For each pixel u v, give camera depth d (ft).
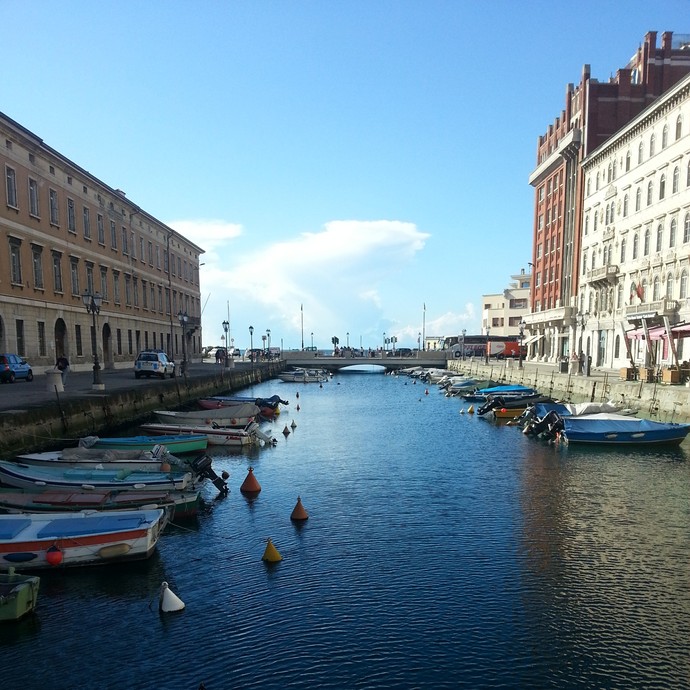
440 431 101.71
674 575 37.45
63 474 50.21
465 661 27.50
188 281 263.70
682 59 195.31
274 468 69.00
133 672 26.30
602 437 83.15
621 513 51.01
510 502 54.44
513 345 313.12
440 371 255.50
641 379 111.45
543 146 254.68
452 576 37.06
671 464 72.23
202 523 47.37
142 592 34.30
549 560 39.86
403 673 26.43
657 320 142.61
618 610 32.65
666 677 26.45
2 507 42.70
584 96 201.67
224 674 26.21
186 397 120.67
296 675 26.18
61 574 35.58
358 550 41.47
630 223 165.27
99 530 36.63
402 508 52.19
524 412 109.50
